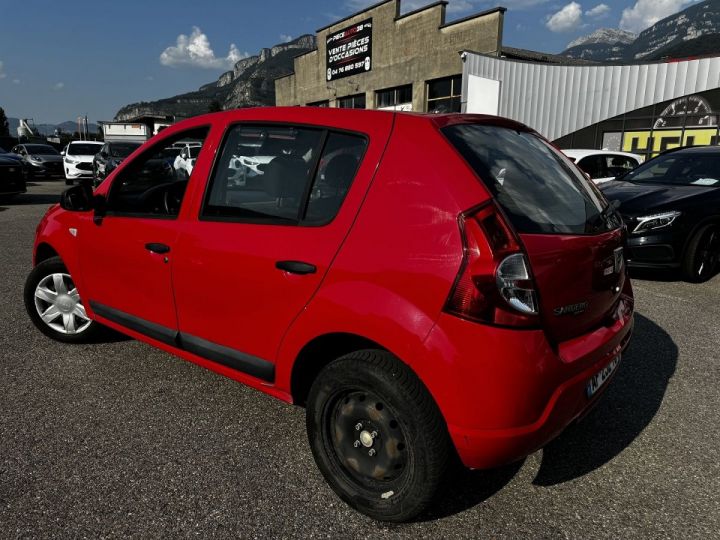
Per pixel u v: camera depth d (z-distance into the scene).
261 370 2.47
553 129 19.03
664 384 3.40
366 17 26.16
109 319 3.34
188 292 2.70
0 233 8.75
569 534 2.09
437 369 1.84
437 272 1.85
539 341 1.86
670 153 7.11
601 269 2.24
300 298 2.21
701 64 16.02
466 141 2.15
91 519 2.12
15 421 2.86
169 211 2.90
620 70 17.45
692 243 5.71
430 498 1.99
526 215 2.04
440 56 22.55
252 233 2.41
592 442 2.76
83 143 20.92
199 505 2.22
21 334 4.12
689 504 2.28
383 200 2.04
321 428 2.23
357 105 28.62
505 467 2.54
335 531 2.09
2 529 2.05
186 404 3.07
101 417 2.92
